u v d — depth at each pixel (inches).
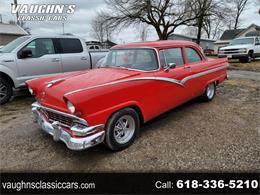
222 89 276.8
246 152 121.8
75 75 142.1
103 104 111.1
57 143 137.2
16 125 167.6
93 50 286.4
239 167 109.3
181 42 176.7
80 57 261.3
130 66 150.7
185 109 197.3
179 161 115.2
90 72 146.6
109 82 118.5
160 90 145.1
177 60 166.4
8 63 212.8
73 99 101.6
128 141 128.8
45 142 138.8
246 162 112.9
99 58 280.8
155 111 145.2
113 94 115.2
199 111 191.3
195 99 217.8
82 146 105.2
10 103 228.1
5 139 144.0
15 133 152.9
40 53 233.6
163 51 152.9
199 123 164.4
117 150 125.0
